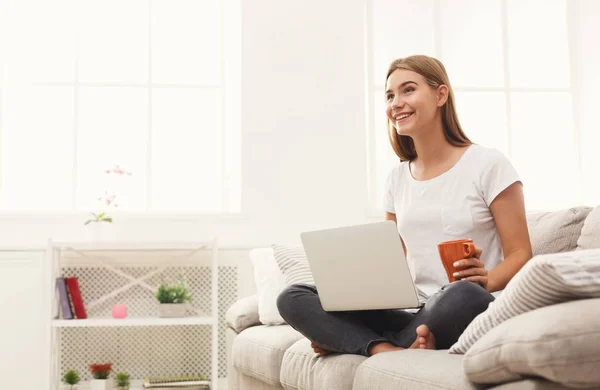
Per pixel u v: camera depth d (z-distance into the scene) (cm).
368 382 154
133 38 423
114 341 391
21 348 378
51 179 412
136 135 419
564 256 112
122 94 420
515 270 189
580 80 438
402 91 213
